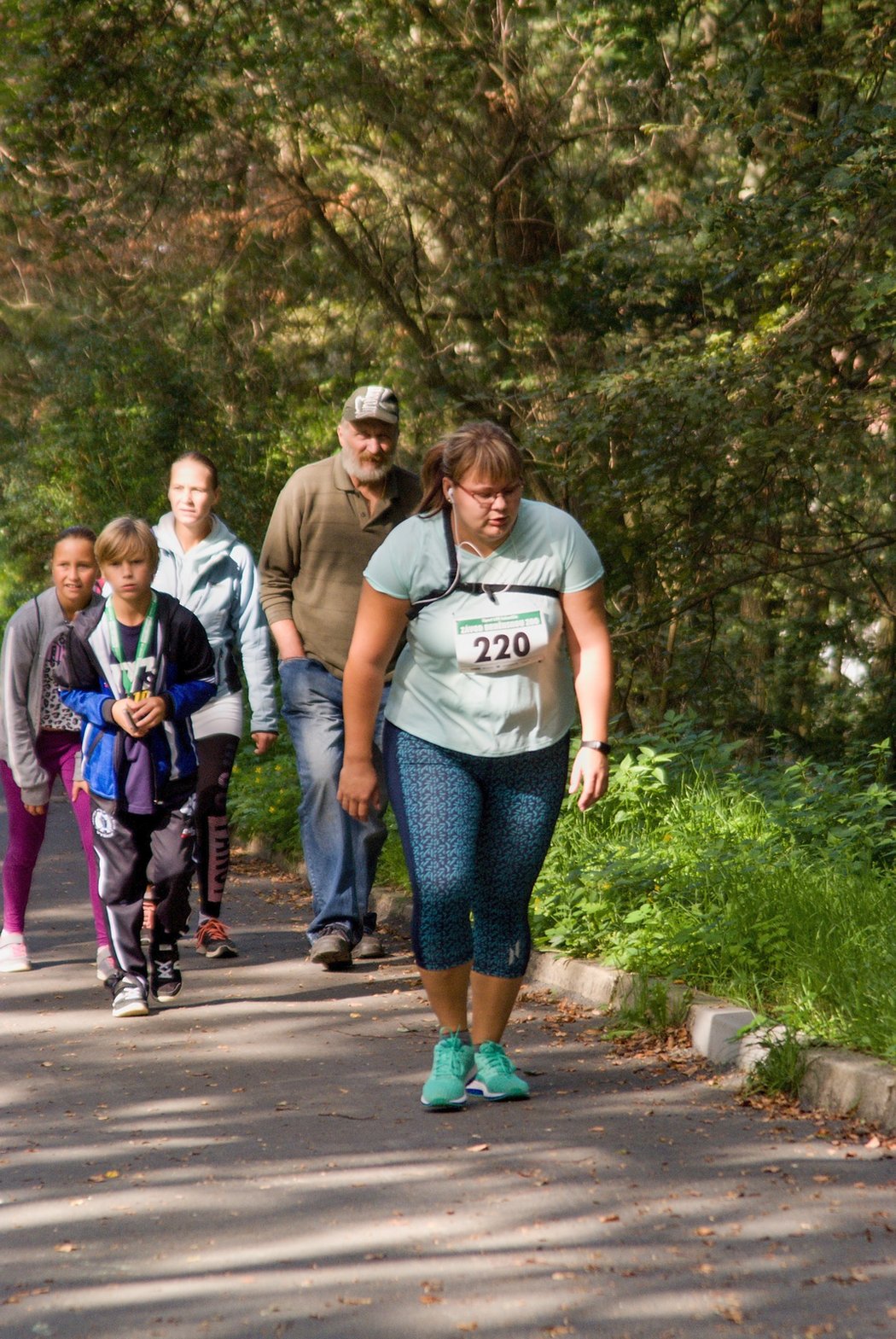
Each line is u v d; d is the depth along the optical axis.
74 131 23.69
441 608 7.25
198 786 11.31
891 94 19.98
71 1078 8.02
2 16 22.33
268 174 29.44
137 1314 5.00
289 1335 4.82
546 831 7.45
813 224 16.17
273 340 34.03
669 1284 5.17
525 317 27.22
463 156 27.77
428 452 7.32
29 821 10.84
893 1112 6.93
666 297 24.25
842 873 10.30
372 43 26.36
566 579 7.35
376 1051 8.51
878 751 12.91
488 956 7.56
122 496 34.78
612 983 9.48
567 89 26.45
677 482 17.73
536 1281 5.20
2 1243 5.66
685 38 23.17
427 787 7.34
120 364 34.19
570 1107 7.38
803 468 18.11
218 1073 8.09
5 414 39.94
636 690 23.20
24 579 45.81
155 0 23.12
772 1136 6.85
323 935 10.66
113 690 9.32
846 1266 5.31
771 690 28.44
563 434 17.91
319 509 10.93
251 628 11.51
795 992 8.38
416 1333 4.82
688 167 26.88
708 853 10.79
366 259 30.59
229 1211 5.94
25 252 33.09
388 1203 5.98
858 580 25.53
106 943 10.46
